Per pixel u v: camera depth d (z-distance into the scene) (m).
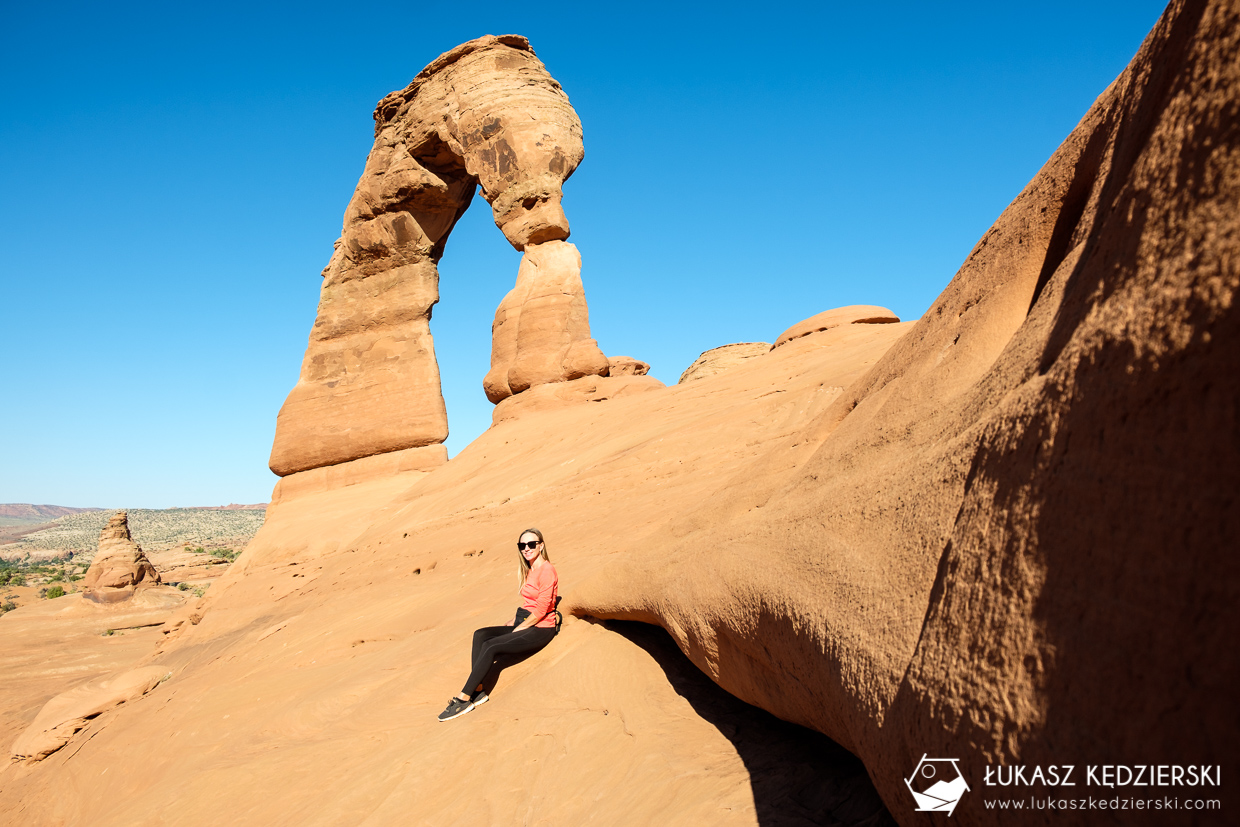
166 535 163.50
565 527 9.92
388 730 5.78
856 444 3.31
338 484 24.16
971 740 1.54
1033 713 1.40
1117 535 1.31
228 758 6.81
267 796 5.55
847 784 2.88
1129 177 1.69
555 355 21.88
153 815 6.00
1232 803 1.04
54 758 12.09
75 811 9.14
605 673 4.98
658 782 3.46
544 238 23.34
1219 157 1.34
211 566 67.62
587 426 17.19
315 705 7.09
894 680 1.94
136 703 12.30
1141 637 1.21
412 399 24.00
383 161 25.80
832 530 2.79
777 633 2.91
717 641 3.66
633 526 8.31
